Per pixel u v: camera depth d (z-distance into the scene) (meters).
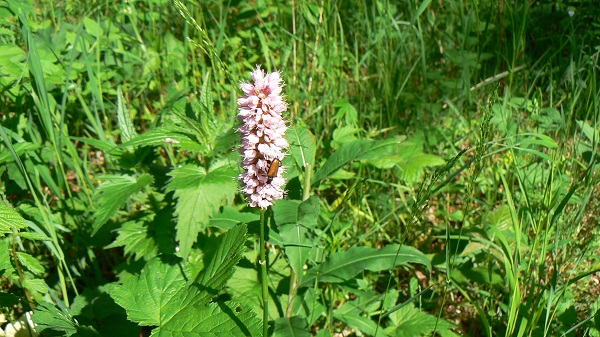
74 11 0.54
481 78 0.53
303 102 0.47
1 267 0.27
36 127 0.39
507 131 0.43
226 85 0.48
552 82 0.50
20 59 0.39
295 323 0.30
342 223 0.39
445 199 0.44
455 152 0.44
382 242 0.41
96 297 0.33
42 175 0.37
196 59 0.52
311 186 0.34
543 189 0.39
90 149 0.47
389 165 0.39
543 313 0.32
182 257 0.29
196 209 0.28
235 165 0.30
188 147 0.30
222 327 0.25
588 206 0.39
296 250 0.30
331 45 0.50
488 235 0.36
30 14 0.49
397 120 0.48
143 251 0.31
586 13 0.53
